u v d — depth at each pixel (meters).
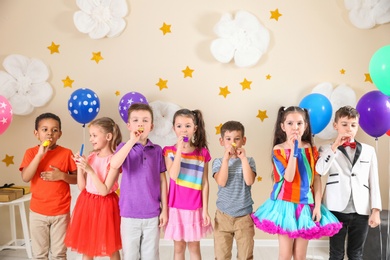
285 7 3.09
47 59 3.06
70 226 2.28
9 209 3.09
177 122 2.28
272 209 2.24
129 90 3.08
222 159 2.37
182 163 2.29
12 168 3.07
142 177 2.19
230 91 3.09
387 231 2.64
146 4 3.07
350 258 2.34
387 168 3.11
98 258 2.79
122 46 3.08
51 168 2.43
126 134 3.08
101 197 2.24
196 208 2.26
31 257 2.84
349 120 2.27
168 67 3.09
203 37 3.08
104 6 3.02
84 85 3.07
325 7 3.10
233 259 2.84
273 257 2.88
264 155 3.10
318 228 2.13
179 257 2.35
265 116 3.10
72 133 3.08
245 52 3.00
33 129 3.07
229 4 3.08
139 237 2.18
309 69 3.10
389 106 2.49
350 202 2.28
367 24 3.06
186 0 3.08
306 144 2.34
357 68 3.11
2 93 2.95
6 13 3.06
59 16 3.06
